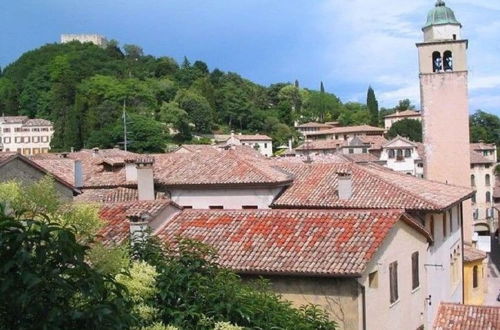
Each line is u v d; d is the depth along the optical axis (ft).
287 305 51.34
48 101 568.41
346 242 62.85
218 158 113.39
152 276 40.88
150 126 411.95
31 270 22.93
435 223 95.50
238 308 44.42
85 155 186.50
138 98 517.55
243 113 563.48
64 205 34.65
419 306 81.35
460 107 171.12
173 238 68.64
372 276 63.26
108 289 26.50
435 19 174.60
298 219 68.80
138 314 36.04
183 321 42.11
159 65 647.15
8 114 579.48
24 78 630.33
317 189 101.91
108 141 404.98
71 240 23.82
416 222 79.00
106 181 115.24
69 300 25.07
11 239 23.08
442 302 93.50
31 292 22.89
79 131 429.79
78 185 110.63
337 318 59.00
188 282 44.60
